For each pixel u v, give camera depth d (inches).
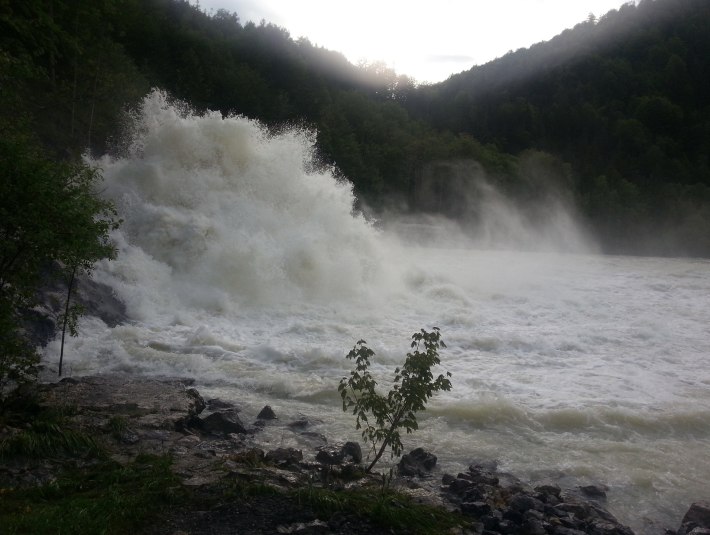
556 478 296.5
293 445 319.9
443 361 506.0
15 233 289.1
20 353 314.2
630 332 635.5
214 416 335.9
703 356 549.0
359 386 277.1
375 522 219.5
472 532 224.8
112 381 386.3
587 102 5147.6
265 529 208.8
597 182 3518.7
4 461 253.1
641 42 6250.0
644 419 369.7
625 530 237.3
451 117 5792.3
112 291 610.9
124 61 1686.8
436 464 307.0
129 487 235.9
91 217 317.4
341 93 4237.2
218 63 3144.7
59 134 1269.7
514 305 787.4
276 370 459.8
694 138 4407.0
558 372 483.2
